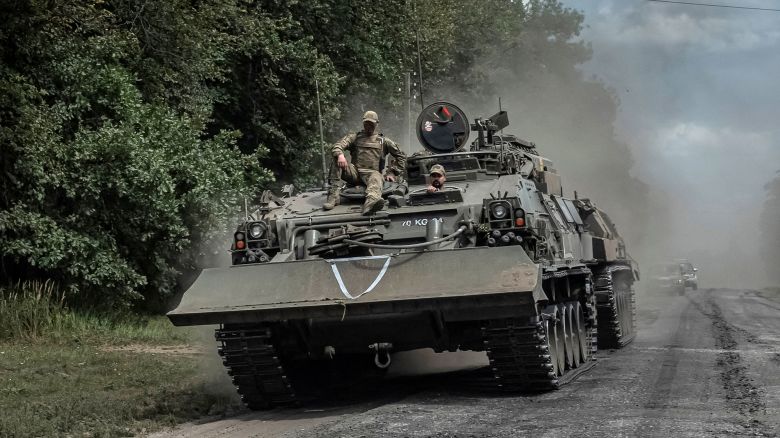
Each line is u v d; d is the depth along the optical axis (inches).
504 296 394.0
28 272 768.9
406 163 507.5
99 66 783.7
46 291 729.0
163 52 892.0
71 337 692.1
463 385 491.8
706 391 437.4
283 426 382.9
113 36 796.6
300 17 1078.4
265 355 429.7
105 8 886.4
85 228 750.5
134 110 789.9
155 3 869.8
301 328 437.1
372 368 560.7
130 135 753.6
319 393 495.8
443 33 1320.1
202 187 793.6
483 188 481.4
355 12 1149.7
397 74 1211.2
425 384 508.1
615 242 762.2
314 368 506.9
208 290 429.1
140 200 759.7
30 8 724.0
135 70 866.8
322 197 503.8
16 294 705.6
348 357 546.3
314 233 460.1
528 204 484.1
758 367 530.0
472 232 445.4
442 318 427.5
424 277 412.8
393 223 460.4
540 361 430.3
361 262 426.3
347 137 491.5
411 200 467.5
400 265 420.2
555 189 615.5
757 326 874.8
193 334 761.0
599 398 422.3
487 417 374.0
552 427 346.3
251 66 1038.4
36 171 697.6
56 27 756.0
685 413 373.4
